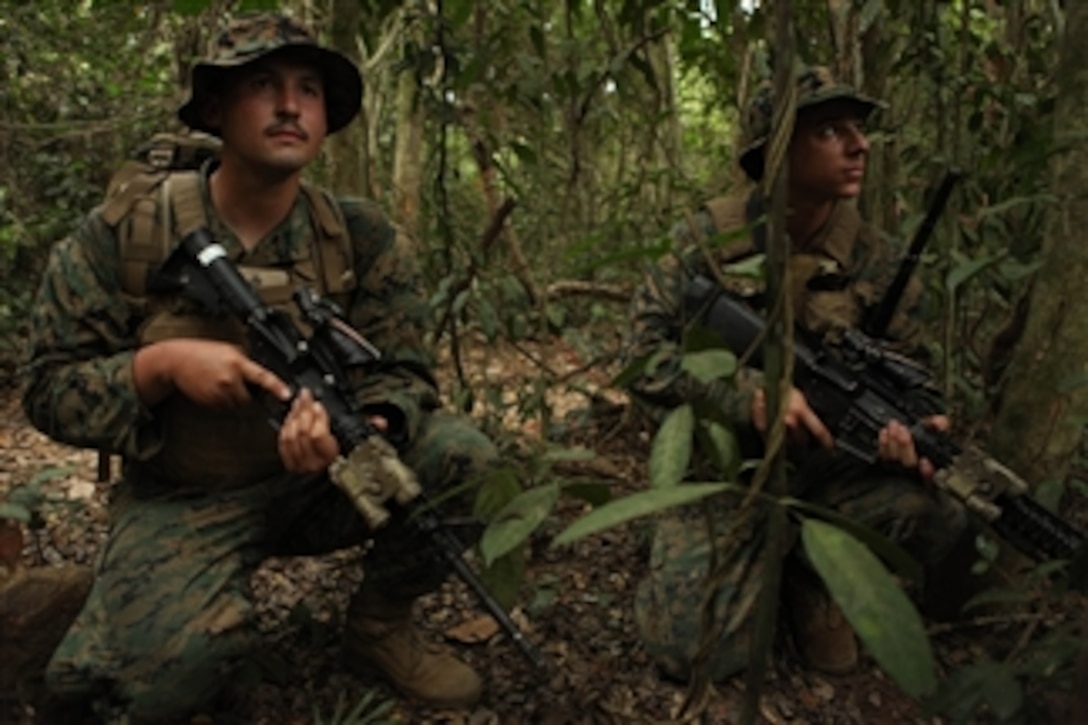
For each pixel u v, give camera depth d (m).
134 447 1.85
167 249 1.89
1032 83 3.27
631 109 4.90
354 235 2.09
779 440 1.04
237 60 1.77
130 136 5.60
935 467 2.07
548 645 2.34
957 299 3.01
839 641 2.26
